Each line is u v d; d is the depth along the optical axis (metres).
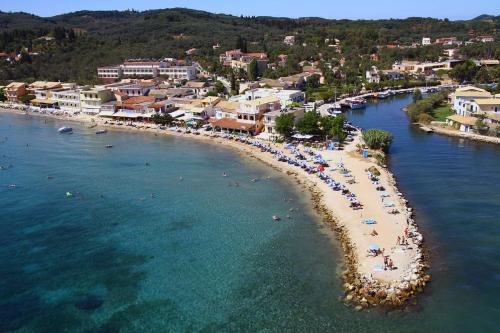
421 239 83.25
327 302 67.50
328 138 156.00
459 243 82.62
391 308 65.06
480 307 65.06
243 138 163.88
